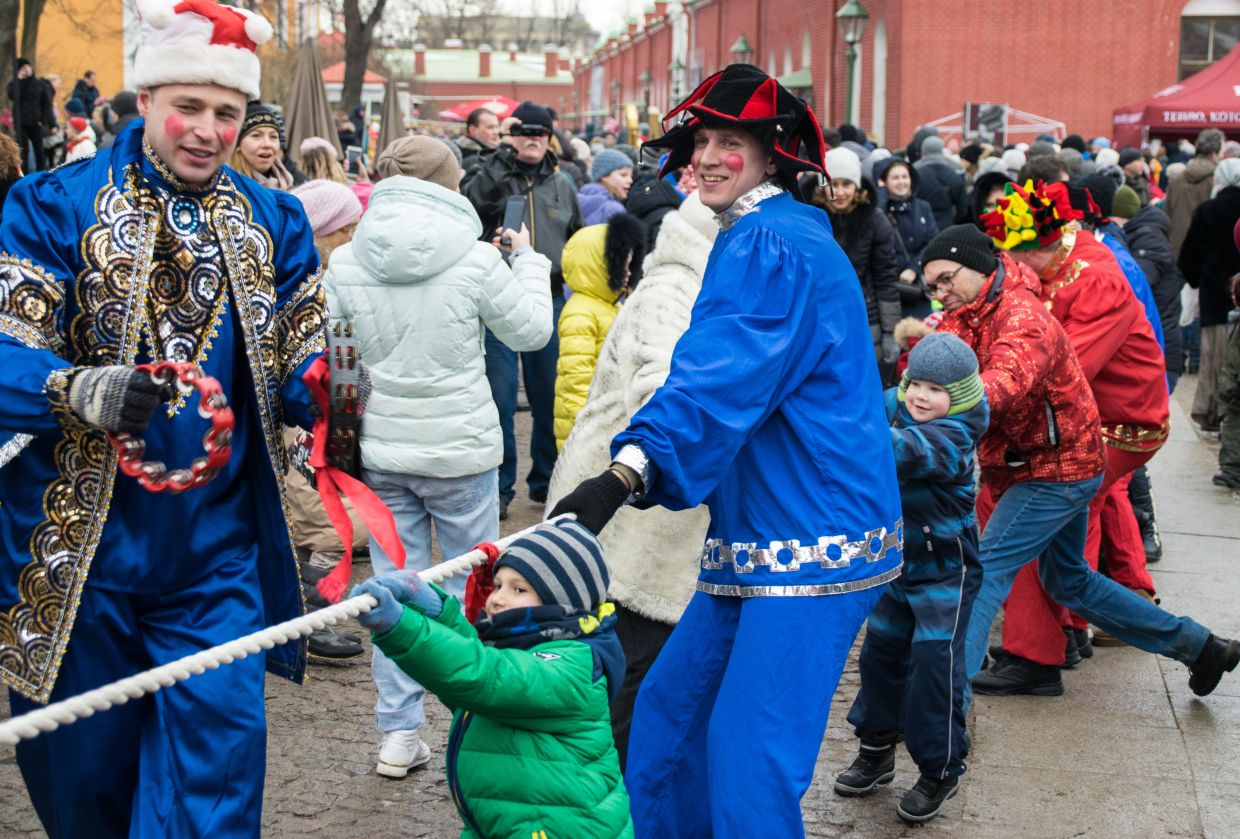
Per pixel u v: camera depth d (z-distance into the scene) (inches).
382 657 183.5
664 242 167.3
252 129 255.6
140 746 124.8
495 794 116.8
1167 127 933.2
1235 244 415.2
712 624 139.6
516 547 117.1
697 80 1854.1
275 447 131.5
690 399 123.7
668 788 141.8
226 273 128.4
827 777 190.9
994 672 225.5
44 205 121.3
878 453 134.9
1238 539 315.9
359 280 186.7
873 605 136.3
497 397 316.8
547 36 4077.3
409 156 192.9
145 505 123.3
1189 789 188.2
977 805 182.7
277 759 188.4
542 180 339.9
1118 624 216.2
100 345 122.7
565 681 113.6
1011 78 1158.3
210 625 125.6
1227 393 362.0
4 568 121.9
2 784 177.3
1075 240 230.7
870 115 1283.2
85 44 1454.2
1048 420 200.4
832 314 132.3
